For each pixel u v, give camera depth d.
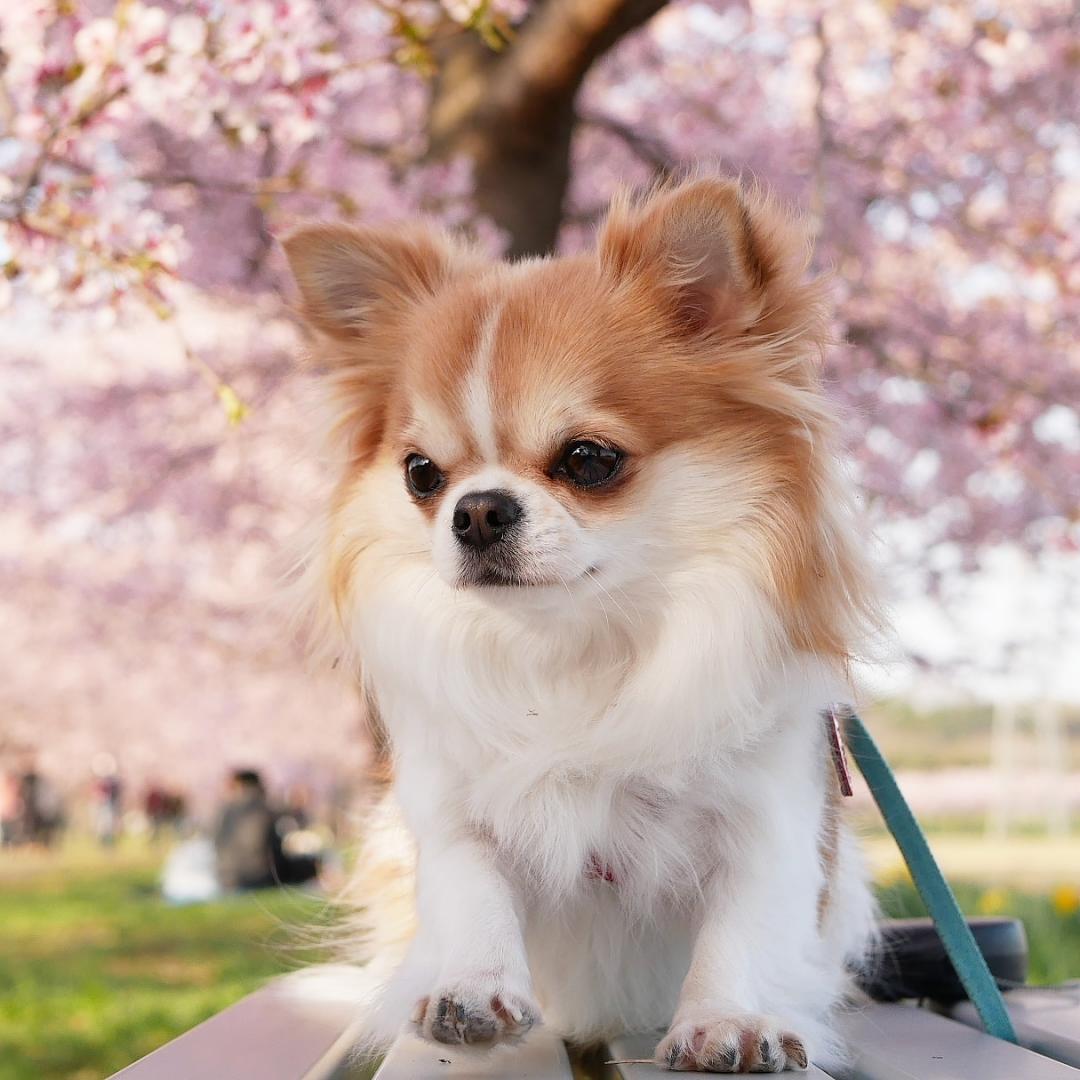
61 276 0.82
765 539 0.64
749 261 0.65
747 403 0.65
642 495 0.64
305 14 0.87
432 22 1.10
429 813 0.65
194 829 5.77
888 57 1.54
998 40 1.36
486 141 1.23
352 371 0.70
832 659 0.64
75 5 0.85
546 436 0.64
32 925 2.44
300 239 0.70
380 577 0.67
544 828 0.64
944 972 0.71
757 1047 0.57
